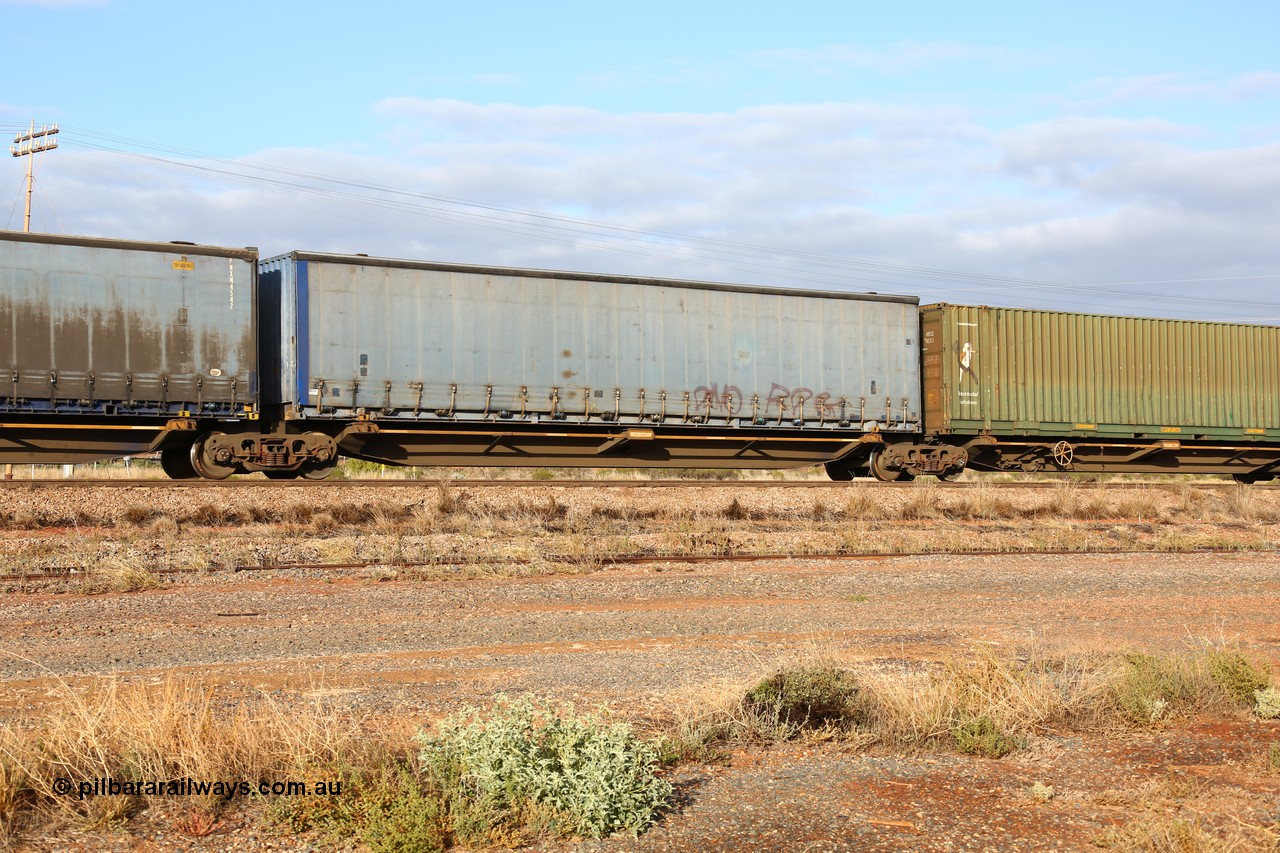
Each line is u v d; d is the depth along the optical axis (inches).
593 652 426.0
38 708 310.2
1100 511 1108.5
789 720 319.6
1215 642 461.1
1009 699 333.1
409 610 515.8
